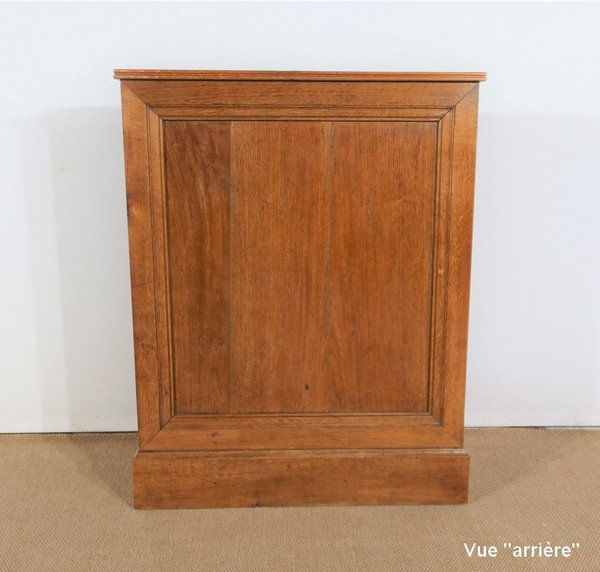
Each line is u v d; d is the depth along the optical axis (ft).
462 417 6.28
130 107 5.71
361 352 6.19
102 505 6.37
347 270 6.05
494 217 7.62
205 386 6.21
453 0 7.25
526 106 7.44
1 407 7.89
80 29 7.20
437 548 5.74
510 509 6.31
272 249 6.00
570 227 7.67
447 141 5.85
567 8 7.30
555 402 8.05
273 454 6.27
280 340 6.15
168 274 6.01
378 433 6.29
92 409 7.94
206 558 5.60
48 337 7.77
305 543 5.80
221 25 7.22
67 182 7.45
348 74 5.69
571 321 7.87
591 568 5.50
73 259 7.61
